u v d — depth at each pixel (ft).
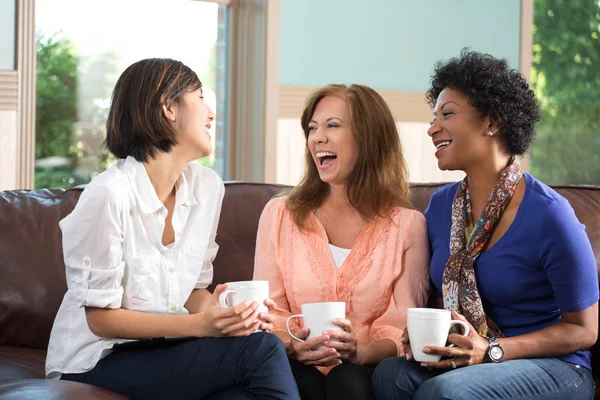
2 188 11.56
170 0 12.85
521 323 6.26
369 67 14.06
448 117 6.46
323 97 7.17
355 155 7.03
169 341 5.85
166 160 6.32
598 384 6.77
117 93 6.28
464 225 6.50
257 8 13.14
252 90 13.32
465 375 5.52
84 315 6.07
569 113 16.33
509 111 6.29
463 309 6.27
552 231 6.04
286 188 8.18
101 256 5.84
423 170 14.74
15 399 4.97
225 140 13.53
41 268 7.54
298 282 6.89
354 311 6.84
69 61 12.19
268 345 5.62
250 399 5.57
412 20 14.37
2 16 11.51
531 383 5.68
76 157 12.37
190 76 6.34
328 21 13.61
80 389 5.30
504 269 6.20
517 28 15.33
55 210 7.80
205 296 6.80
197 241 6.58
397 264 6.82
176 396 5.73
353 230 7.06
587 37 16.44
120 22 12.52
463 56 6.55
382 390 5.84
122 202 5.94
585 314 6.03
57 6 12.03
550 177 16.21
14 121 11.63
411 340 5.79
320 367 6.67
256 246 7.28
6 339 7.47
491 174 6.47
